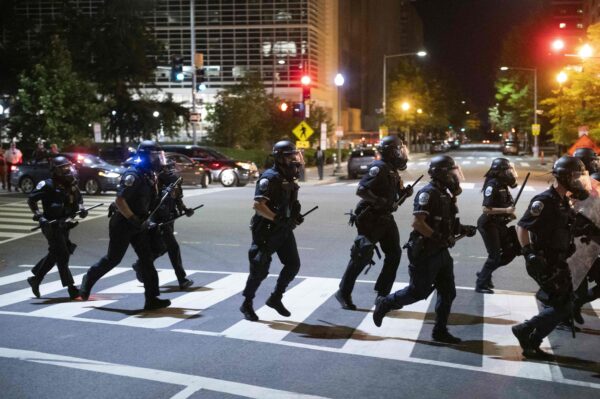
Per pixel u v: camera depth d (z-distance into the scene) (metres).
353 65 99.81
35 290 8.98
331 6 76.44
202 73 36.94
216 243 13.93
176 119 51.72
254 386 5.59
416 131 91.31
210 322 7.71
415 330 7.37
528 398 5.36
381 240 8.17
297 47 64.81
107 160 30.95
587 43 33.22
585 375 5.92
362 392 5.47
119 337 7.08
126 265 11.66
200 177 28.73
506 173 8.84
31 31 51.34
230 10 64.75
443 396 5.39
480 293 9.20
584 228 6.38
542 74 65.62
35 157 28.11
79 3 62.72
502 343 6.89
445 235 6.73
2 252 13.35
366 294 9.18
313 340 6.97
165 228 9.44
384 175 7.89
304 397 5.35
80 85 35.66
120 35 47.66
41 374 5.89
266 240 7.56
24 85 34.91
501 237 9.03
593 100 34.38
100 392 5.45
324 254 12.48
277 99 47.91
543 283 6.23
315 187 29.39
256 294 9.21
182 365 6.14
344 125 92.00
